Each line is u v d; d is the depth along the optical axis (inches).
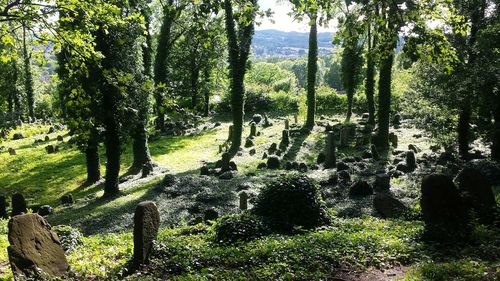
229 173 1007.6
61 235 501.0
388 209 610.2
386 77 1222.9
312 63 1626.5
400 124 1622.8
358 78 1792.6
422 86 958.4
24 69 2600.9
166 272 386.3
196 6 276.2
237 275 355.3
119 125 938.1
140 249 397.7
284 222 522.6
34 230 378.6
